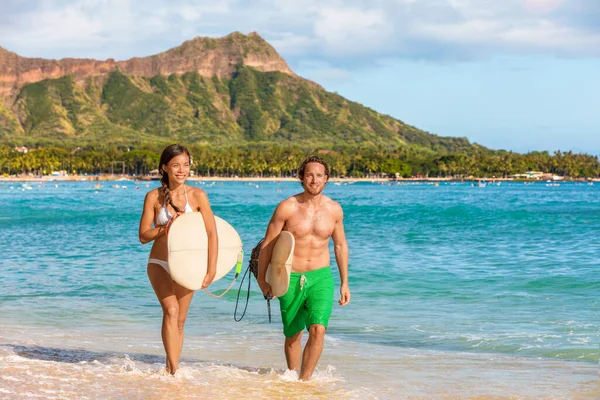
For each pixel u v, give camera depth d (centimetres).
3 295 1288
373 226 3478
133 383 593
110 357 746
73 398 540
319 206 620
